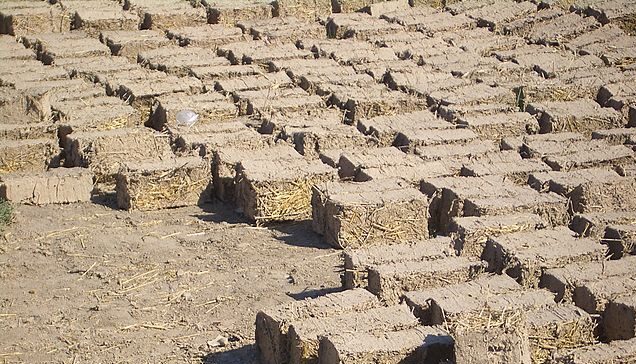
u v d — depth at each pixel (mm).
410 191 14648
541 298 11703
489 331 10383
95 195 16234
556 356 10609
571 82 19734
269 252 14445
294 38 22406
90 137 16562
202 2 24297
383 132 17016
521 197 14445
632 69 20797
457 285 11930
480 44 21922
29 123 17406
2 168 16422
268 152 16281
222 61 20641
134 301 13148
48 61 20922
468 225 13320
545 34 22422
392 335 10844
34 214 15523
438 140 16578
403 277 12102
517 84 19531
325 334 10852
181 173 15789
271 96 18891
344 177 15789
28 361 11836
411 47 21609
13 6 23578
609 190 14820
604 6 23516
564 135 17109
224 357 11867
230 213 15703
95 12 23141
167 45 21859
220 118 18266
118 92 19062
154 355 11953
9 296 13250
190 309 12961
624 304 11586
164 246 14594
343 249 14383
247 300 13156
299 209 15367
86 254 14336
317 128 17328
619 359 10492
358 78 19797
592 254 12688
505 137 17250
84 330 12477
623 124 18531
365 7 24422
